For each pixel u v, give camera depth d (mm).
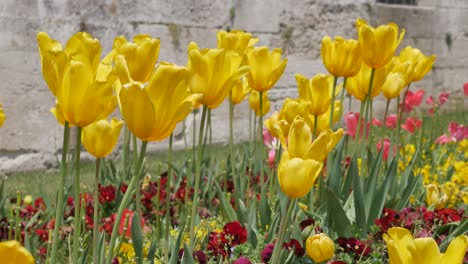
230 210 3654
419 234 3295
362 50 3395
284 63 3334
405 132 7160
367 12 12508
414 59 4293
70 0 8680
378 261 3018
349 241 3156
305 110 3037
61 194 1889
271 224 3219
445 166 5539
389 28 3330
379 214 3557
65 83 1748
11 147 8258
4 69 8180
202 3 10062
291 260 2711
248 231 3176
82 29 8805
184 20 9883
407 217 3627
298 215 3326
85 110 1770
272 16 11008
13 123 8266
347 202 3783
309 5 11523
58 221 1881
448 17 14148
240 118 10516
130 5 9281
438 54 14008
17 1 8234
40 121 8477
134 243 2541
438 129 8219
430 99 6875
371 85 3586
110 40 9109
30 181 7539
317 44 11703
